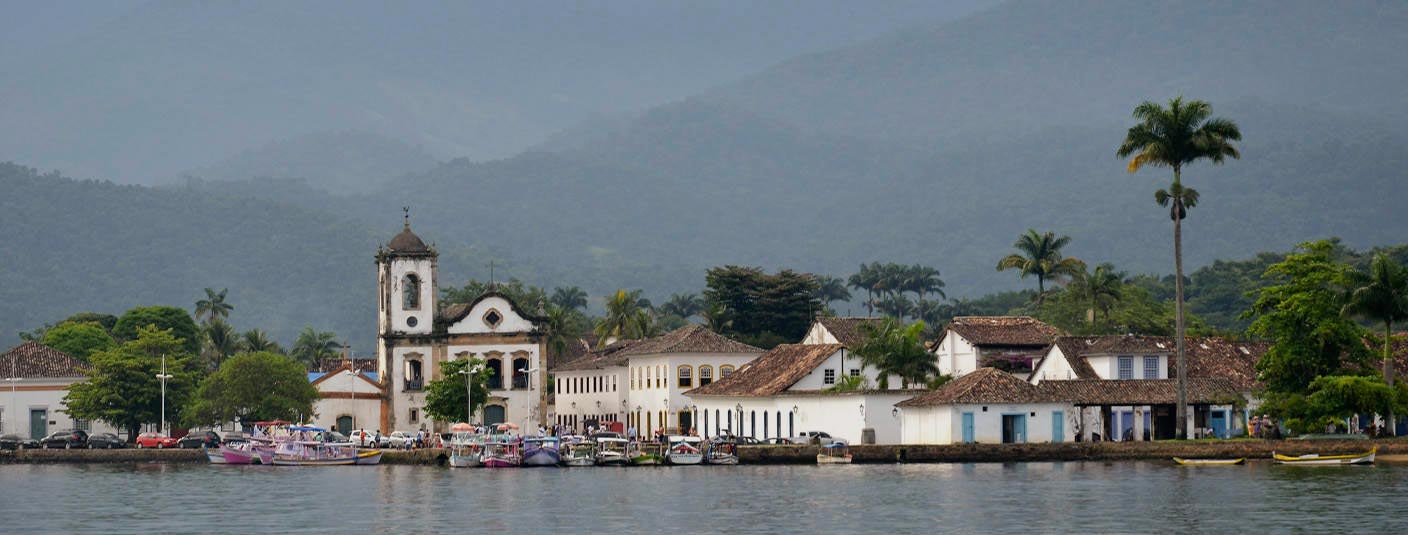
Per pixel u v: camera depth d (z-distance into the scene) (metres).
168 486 192.38
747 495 167.50
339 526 146.12
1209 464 199.75
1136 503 154.75
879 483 178.25
